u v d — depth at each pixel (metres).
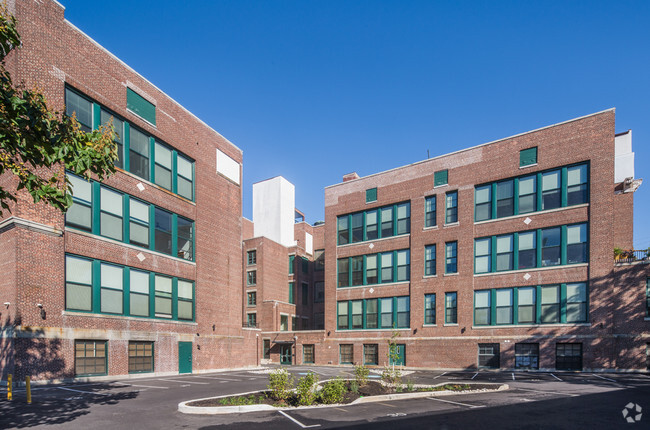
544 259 27.58
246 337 31.30
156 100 25.20
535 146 28.77
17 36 9.23
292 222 57.31
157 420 10.53
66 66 19.73
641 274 24.44
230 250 30.72
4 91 8.43
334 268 38.34
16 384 16.17
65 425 9.84
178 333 24.98
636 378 21.19
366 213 37.34
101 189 21.12
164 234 25.14
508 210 29.61
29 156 9.09
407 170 34.97
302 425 10.16
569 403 13.39
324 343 37.72
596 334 24.92
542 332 26.78
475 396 15.20
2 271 17.19
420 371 28.91
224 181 30.84
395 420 10.82
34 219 17.62
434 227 32.66
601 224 25.61
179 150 26.77
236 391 15.73
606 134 26.06
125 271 21.98
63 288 18.52
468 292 30.14
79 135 9.59
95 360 19.77
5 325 16.73
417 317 32.44
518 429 9.84
